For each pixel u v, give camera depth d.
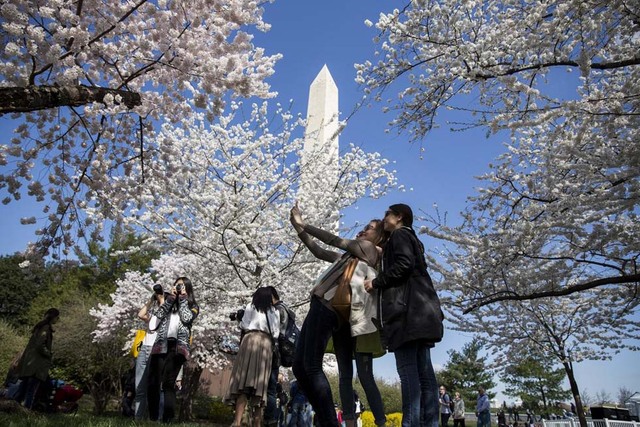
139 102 4.43
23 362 5.78
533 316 11.95
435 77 6.41
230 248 9.16
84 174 5.18
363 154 10.61
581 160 6.44
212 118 4.49
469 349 32.56
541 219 6.98
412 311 2.60
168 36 4.14
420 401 2.73
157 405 4.91
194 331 10.71
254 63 4.50
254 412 4.40
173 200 8.70
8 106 3.51
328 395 2.61
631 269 7.04
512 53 5.53
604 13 4.66
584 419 11.41
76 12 4.02
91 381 15.67
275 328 4.43
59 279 5.15
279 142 10.08
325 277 2.90
